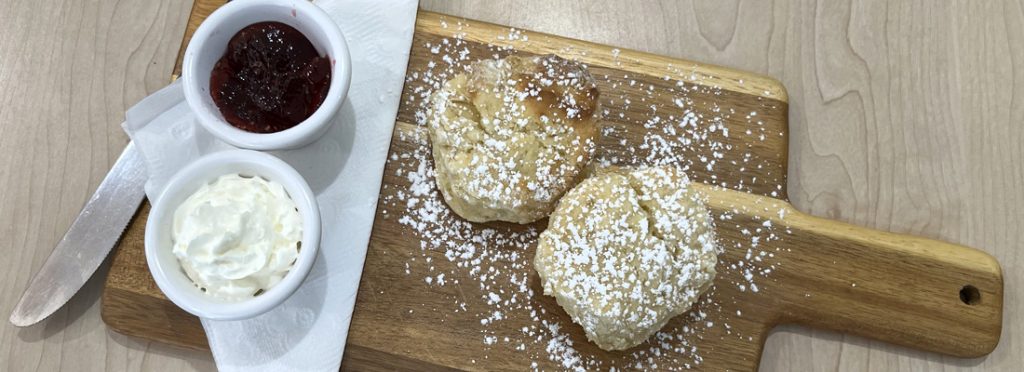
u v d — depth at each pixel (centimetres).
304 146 36
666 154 38
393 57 37
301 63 34
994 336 37
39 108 38
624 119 38
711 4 41
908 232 39
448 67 38
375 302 36
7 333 36
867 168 40
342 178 36
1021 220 40
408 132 37
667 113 38
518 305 36
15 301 37
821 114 40
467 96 35
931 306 37
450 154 34
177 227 31
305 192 32
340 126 36
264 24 34
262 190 32
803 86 40
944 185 40
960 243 39
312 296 35
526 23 40
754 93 38
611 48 38
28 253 37
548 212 35
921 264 37
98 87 39
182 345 35
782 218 37
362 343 35
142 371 36
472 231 36
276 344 35
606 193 34
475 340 36
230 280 31
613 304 33
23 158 38
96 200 35
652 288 33
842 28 41
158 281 30
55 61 39
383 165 36
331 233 36
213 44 33
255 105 33
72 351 36
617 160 37
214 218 31
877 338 37
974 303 37
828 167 40
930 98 41
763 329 37
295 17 34
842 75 41
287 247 32
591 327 34
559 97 35
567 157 34
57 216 37
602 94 38
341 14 37
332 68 34
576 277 33
